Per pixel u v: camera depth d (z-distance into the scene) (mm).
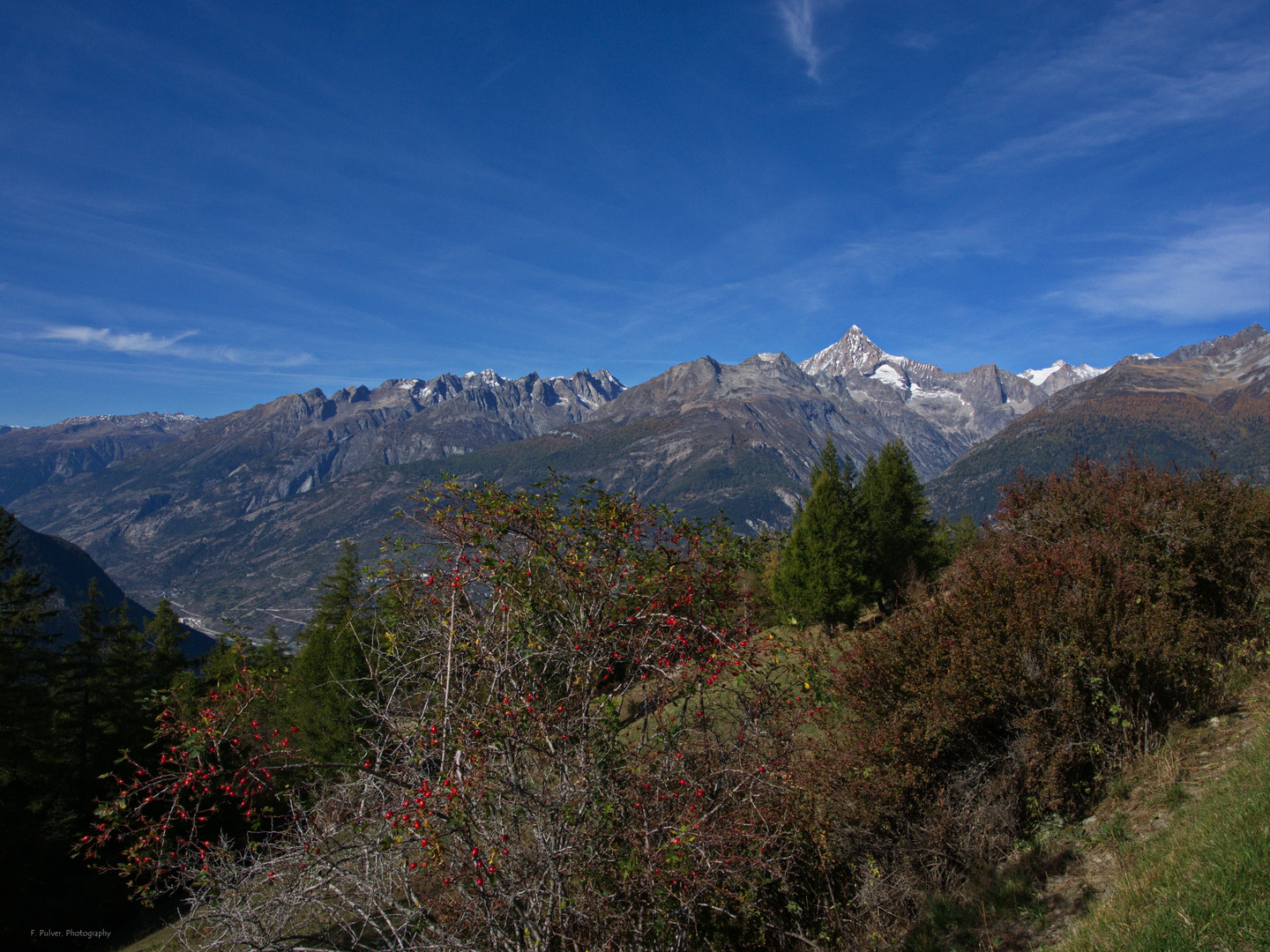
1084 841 5586
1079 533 9367
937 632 7512
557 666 5391
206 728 4527
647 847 4590
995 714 6777
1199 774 5648
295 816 4480
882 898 6020
